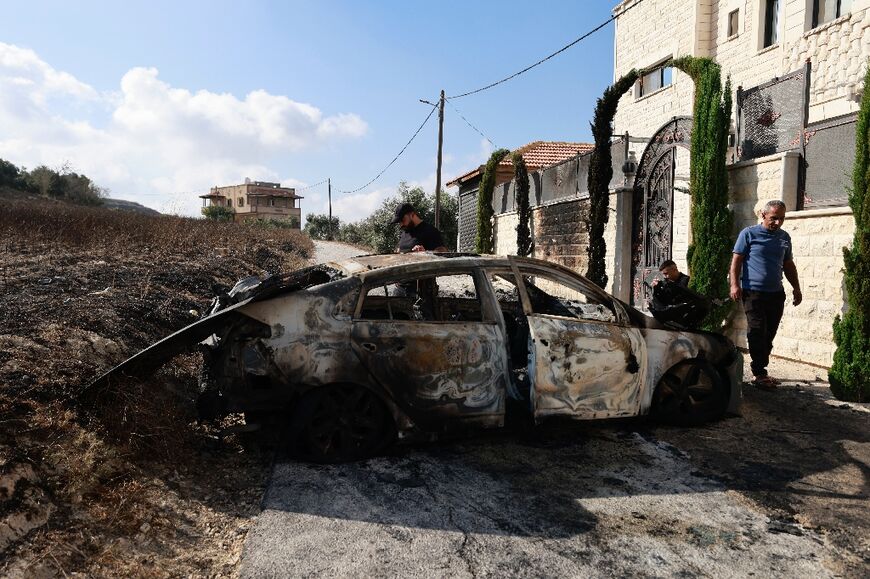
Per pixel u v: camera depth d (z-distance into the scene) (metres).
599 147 11.98
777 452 4.49
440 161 27.94
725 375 5.30
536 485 3.85
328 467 4.03
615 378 4.68
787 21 11.79
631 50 17.59
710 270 8.48
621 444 4.64
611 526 3.31
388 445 4.26
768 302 6.30
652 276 11.03
